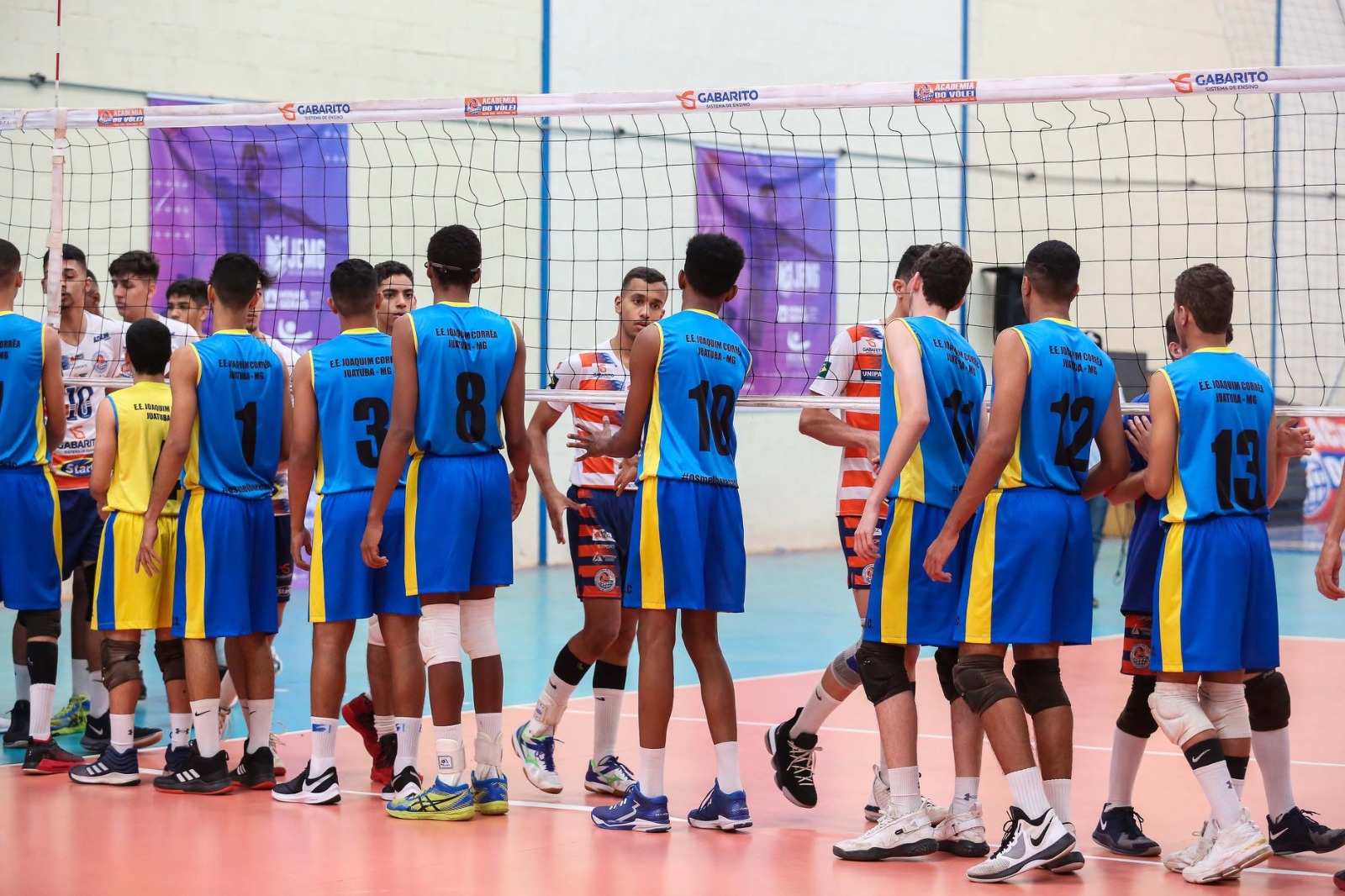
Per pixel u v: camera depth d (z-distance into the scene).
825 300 38.47
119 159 27.81
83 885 9.45
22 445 13.85
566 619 25.66
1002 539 10.08
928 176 40.84
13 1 27.39
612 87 35.81
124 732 13.08
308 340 30.00
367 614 12.28
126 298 16.94
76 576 16.06
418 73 32.53
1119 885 9.88
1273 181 44.88
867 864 10.35
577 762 14.48
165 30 29.09
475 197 32.84
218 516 12.68
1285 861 10.89
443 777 11.74
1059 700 10.32
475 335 11.91
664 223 35.78
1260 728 10.92
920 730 16.19
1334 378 45.88
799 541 39.50
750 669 20.66
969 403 10.84
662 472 11.13
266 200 29.73
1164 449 10.41
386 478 11.55
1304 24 47.53
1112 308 44.56
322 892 9.33
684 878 9.79
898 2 40.56
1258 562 10.32
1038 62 43.56
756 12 38.16
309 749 15.04
